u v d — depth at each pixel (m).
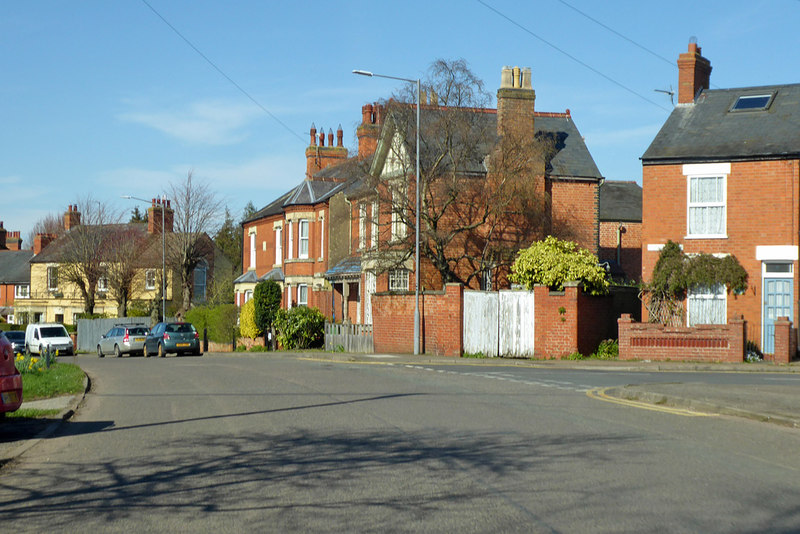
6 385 11.01
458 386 17.50
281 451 9.79
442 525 6.42
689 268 27.27
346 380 19.33
